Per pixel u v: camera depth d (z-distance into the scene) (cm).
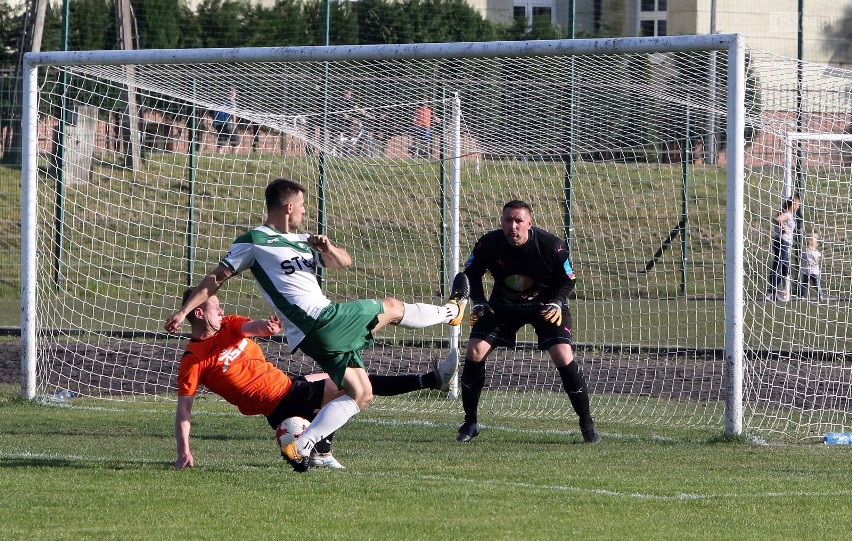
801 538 1272
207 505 1399
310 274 1634
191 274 3878
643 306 3819
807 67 2483
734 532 1293
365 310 1633
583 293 3800
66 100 3562
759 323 3002
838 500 1499
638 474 1705
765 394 2725
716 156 3641
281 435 1606
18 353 3447
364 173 3997
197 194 4156
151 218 4166
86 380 2938
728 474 1716
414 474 1667
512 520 1335
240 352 1694
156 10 5022
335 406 1619
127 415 2398
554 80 2575
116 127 3794
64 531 1255
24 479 1559
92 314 3591
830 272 3278
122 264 3950
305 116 2906
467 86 2669
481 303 2142
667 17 6775
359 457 1862
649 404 2650
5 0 5562
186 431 1673
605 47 2228
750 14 5991
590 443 2097
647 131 2806
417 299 3803
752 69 2472
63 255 3759
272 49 2445
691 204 4003
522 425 2367
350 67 2625
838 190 3278
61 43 4822
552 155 3216
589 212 3959
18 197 4972
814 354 3119
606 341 3375
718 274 3925
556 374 3084
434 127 2848
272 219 1650
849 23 5781
